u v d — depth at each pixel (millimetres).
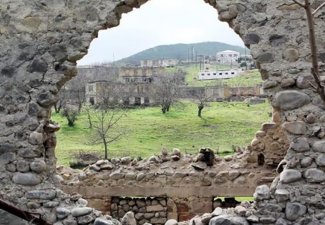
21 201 8094
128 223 8383
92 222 7949
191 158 11664
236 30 7910
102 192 11570
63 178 11664
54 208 8070
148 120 23828
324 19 7629
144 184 11508
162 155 11781
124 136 21062
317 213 7438
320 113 7582
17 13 8250
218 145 19266
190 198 11391
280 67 7734
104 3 8125
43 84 8188
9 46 8250
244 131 21422
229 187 11242
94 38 8258
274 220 7480
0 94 8227
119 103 26312
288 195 7465
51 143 8945
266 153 11086
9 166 8172
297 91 7676
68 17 8164
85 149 18875
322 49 7629
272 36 7770
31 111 8180
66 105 25062
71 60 8203
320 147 7531
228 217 7539
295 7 7711
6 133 8188
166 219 11461
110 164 11742
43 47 8195
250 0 7824
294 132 7629
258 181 11117
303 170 7555
